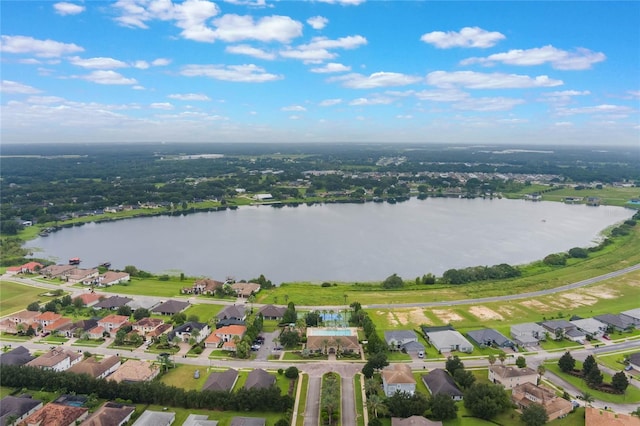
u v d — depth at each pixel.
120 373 141.00
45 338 175.88
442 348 163.88
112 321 182.50
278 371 148.25
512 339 173.62
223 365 153.50
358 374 147.38
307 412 125.81
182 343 171.00
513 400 130.00
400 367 140.88
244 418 117.31
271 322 191.50
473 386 128.88
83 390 132.12
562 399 126.50
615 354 162.12
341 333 172.12
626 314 189.62
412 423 114.31
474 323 191.25
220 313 194.50
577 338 172.88
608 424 114.44
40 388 134.75
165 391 127.94
